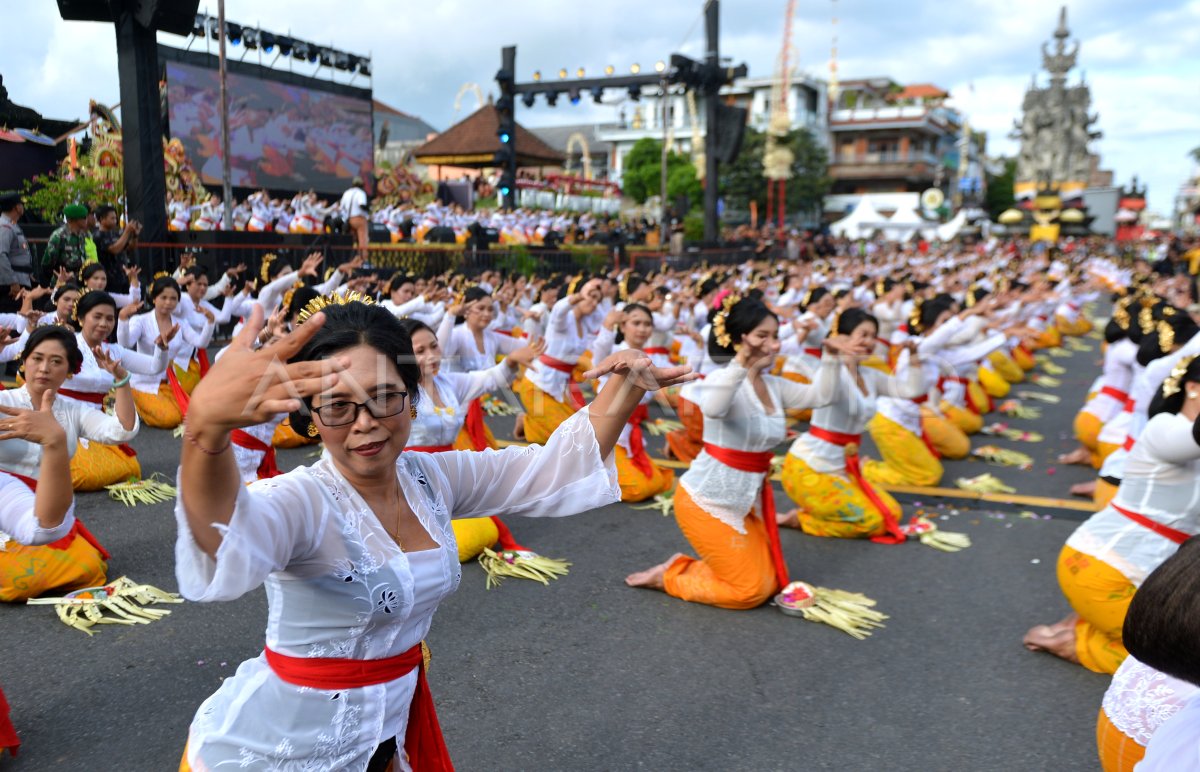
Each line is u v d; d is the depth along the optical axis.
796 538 5.35
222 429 1.31
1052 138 67.25
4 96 14.32
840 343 4.46
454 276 12.19
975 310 6.79
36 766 2.86
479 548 4.68
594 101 22.95
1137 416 4.84
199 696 3.30
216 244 12.10
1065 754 3.06
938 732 3.19
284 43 20.62
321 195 22.02
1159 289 12.21
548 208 32.66
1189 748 1.34
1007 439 8.26
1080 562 3.49
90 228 9.14
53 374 3.74
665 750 3.04
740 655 3.76
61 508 2.94
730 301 4.02
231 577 1.41
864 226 39.19
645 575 4.47
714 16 23.58
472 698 3.35
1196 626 1.29
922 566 4.88
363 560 1.65
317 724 1.70
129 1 11.01
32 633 3.78
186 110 18.75
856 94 65.69
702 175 42.78
